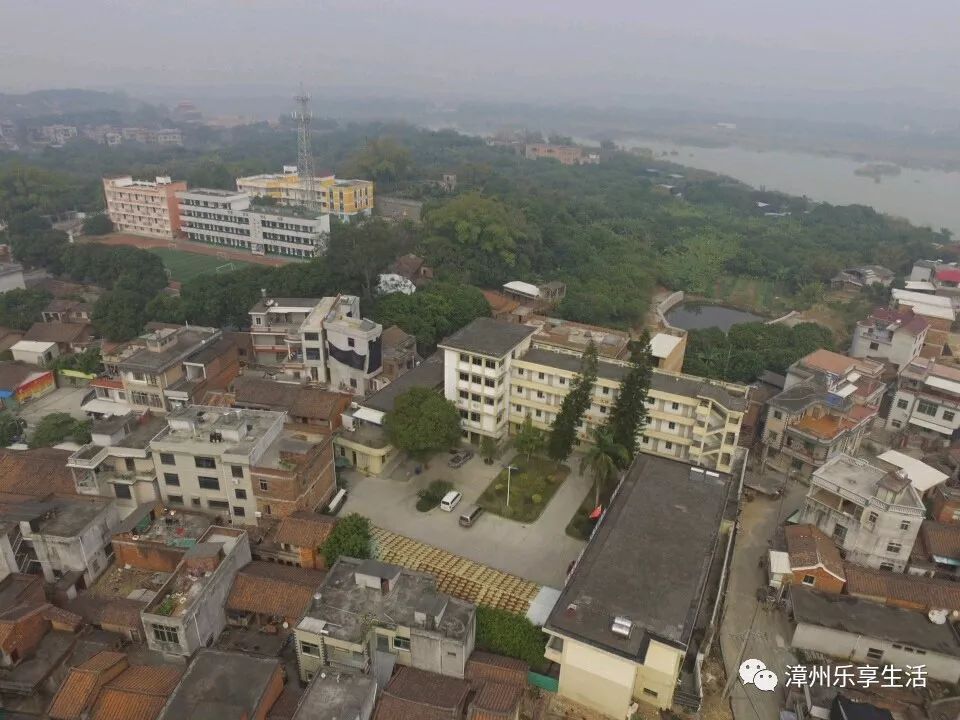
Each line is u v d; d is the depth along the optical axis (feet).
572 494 226.17
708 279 526.16
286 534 181.57
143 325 327.26
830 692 149.07
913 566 186.09
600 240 539.70
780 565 180.96
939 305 378.53
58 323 324.80
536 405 251.80
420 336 320.09
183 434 197.88
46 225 514.27
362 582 157.79
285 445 198.70
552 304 416.87
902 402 275.18
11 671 144.46
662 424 234.58
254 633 162.71
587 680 143.02
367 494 222.69
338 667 138.82
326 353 279.08
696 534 170.30
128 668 144.15
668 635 137.69
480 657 151.23
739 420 215.72
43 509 174.70
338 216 590.14
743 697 153.99
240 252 523.29
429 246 448.65
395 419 223.30
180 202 544.62
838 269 523.70
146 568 179.73
